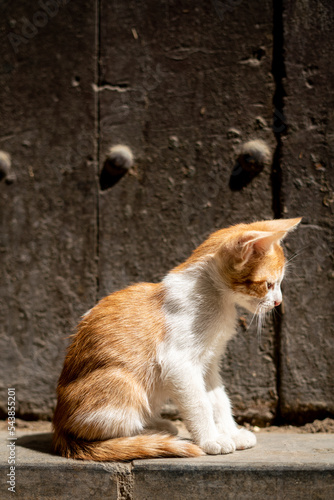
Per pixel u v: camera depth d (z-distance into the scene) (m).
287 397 3.46
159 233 3.61
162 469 2.56
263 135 3.54
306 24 3.49
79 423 2.74
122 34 3.65
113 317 2.89
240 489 2.54
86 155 3.68
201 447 2.74
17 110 3.73
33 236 3.72
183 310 2.83
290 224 2.78
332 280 3.46
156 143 3.62
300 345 3.46
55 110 3.70
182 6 3.61
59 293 3.68
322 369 3.45
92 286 3.65
